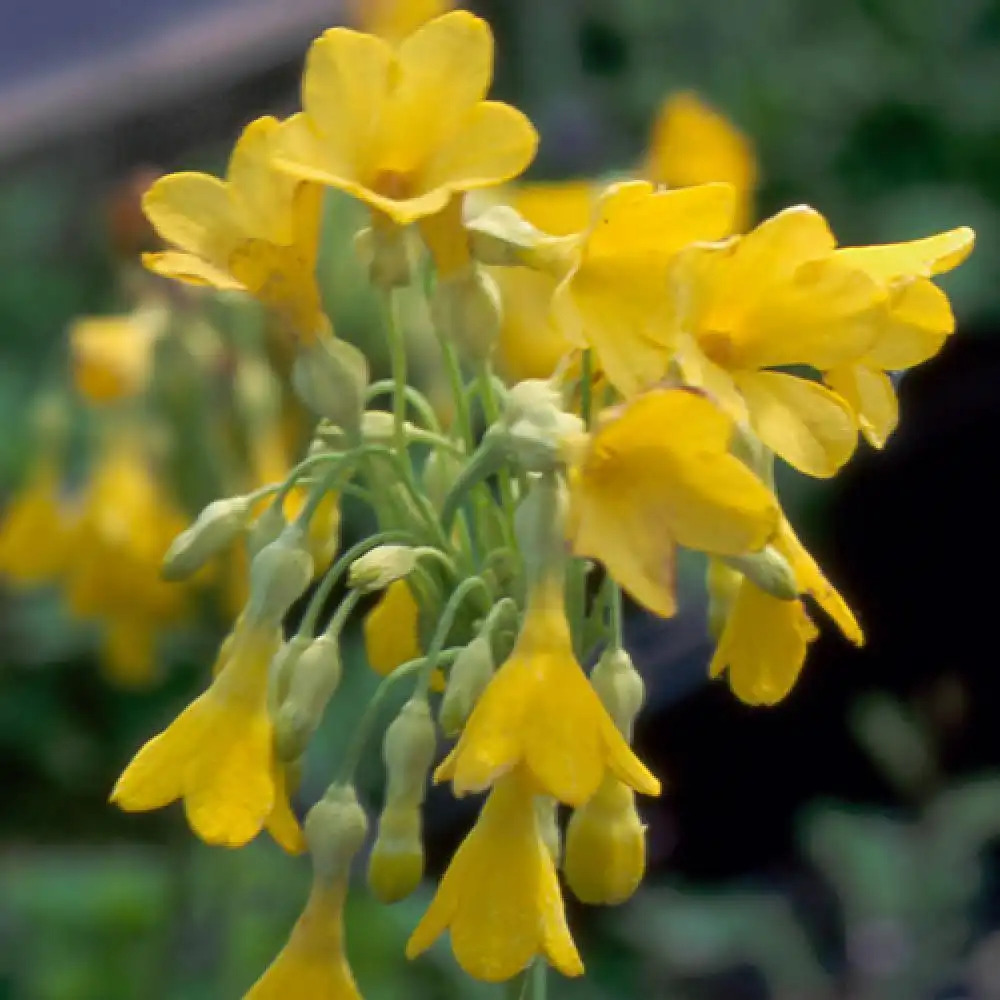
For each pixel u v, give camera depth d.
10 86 0.94
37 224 0.83
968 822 0.55
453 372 0.31
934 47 0.73
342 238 0.38
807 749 0.64
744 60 0.73
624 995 0.53
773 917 0.56
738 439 0.29
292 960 0.30
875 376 0.29
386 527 0.31
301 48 0.87
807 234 0.28
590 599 0.35
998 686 0.65
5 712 0.58
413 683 0.49
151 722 0.58
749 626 0.29
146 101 0.88
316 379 0.30
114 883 0.50
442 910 0.29
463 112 0.29
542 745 0.28
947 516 0.64
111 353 0.43
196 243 0.29
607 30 0.77
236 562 0.41
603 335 0.28
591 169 0.62
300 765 0.30
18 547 0.47
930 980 0.52
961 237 0.29
